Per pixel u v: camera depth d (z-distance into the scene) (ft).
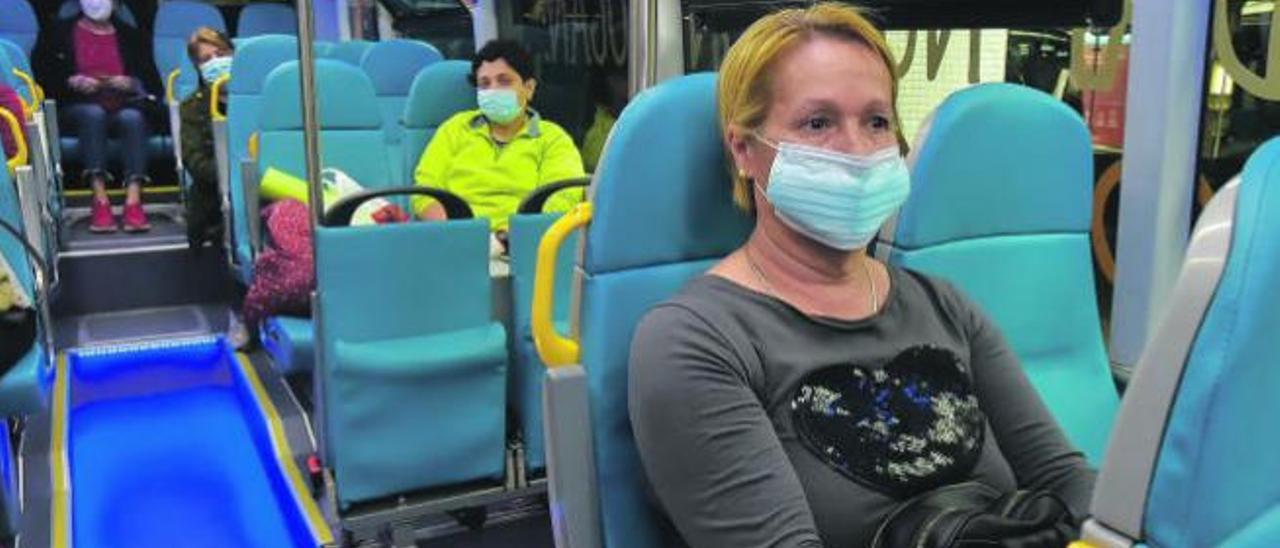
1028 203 5.55
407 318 8.32
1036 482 4.74
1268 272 2.37
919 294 4.80
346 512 8.42
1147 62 5.65
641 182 4.52
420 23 18.38
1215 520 2.51
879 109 4.40
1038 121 5.45
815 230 4.38
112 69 19.92
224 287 16.78
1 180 8.64
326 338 8.15
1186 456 2.48
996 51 7.26
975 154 5.27
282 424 11.23
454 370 8.41
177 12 22.67
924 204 5.18
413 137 12.03
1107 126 6.45
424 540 8.91
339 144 12.32
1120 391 6.14
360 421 8.26
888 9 6.81
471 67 12.14
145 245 16.66
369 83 12.50
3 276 8.03
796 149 4.32
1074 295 5.76
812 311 4.44
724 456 4.03
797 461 4.20
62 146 18.06
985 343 4.90
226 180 14.37
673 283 4.66
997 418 4.86
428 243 8.27
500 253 10.30
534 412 8.97
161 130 20.36
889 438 4.29
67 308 15.80
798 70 4.33
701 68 8.16
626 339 4.55
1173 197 5.69
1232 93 5.62
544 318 4.64
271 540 9.13
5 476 8.71
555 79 13.12
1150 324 5.86
